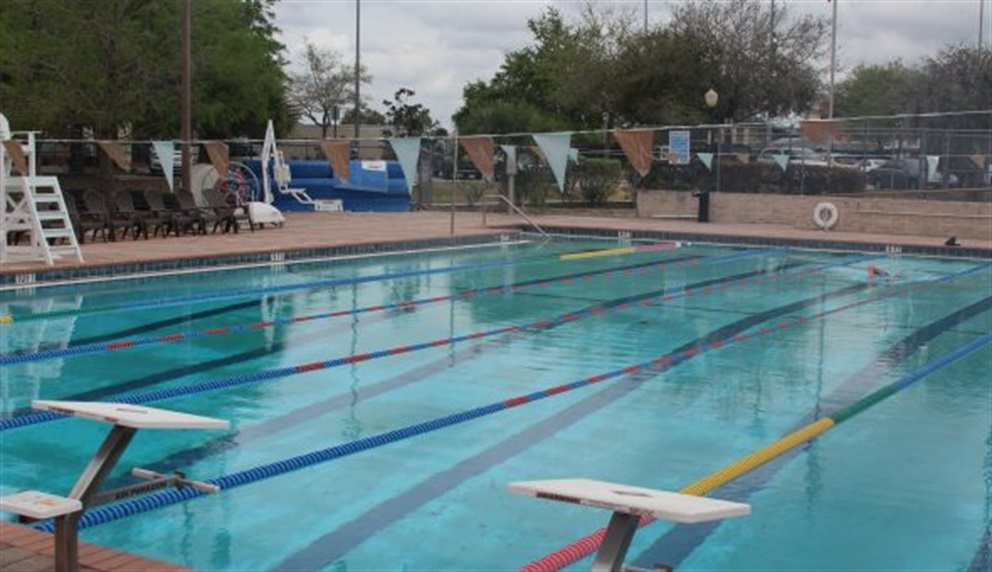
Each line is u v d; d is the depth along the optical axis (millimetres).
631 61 34781
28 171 13984
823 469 6363
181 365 9078
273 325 11180
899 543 5164
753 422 7465
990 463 6527
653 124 33688
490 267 17000
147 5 23781
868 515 5562
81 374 8680
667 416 7605
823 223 22984
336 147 15641
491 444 6809
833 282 15641
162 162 15984
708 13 37406
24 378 8492
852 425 7434
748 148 24953
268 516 5383
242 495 5695
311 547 4984
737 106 35312
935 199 22625
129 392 8062
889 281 15812
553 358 9688
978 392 8508
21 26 23312
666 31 35438
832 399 8203
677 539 5152
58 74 22359
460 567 4789
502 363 9406
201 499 5598
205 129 28906
